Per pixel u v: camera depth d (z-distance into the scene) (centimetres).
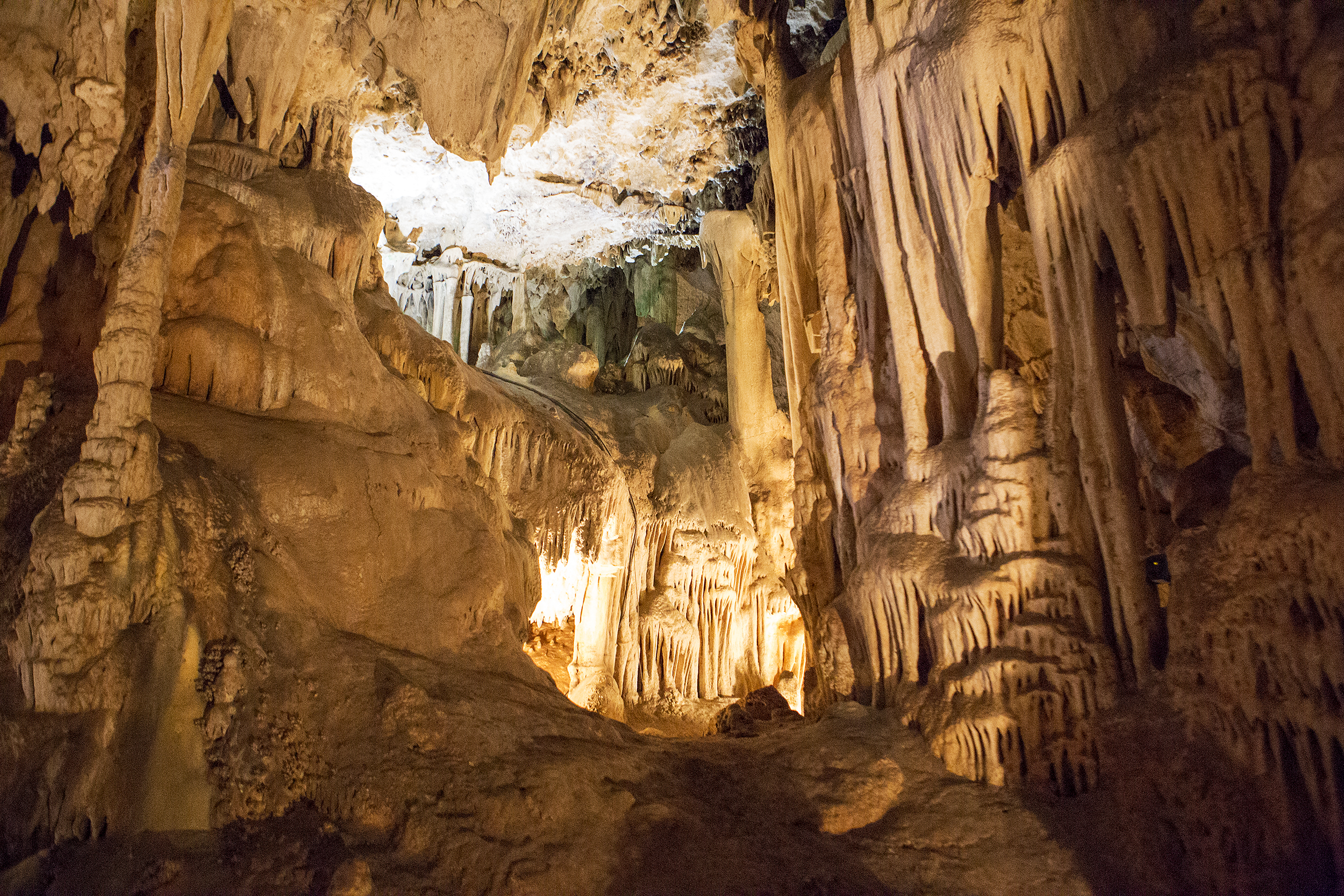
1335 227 489
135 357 583
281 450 712
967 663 689
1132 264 617
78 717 491
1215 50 566
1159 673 596
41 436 674
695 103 1311
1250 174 548
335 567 689
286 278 849
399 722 592
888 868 577
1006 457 694
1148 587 624
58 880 438
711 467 1420
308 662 609
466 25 1011
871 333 883
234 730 536
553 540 1214
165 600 551
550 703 709
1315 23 534
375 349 993
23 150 789
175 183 640
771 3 1079
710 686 1333
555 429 1262
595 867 533
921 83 772
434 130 1047
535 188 1452
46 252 800
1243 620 520
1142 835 550
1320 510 483
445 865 515
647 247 1683
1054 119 697
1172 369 775
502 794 555
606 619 1255
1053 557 657
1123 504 632
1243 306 548
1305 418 543
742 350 1441
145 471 576
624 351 1912
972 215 748
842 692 824
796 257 1020
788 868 565
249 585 610
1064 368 673
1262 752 507
